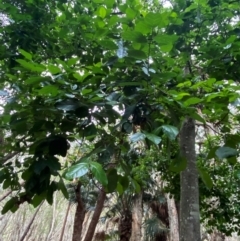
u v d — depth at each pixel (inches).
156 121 76.8
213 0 101.7
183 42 95.7
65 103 64.1
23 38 105.3
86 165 53.4
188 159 95.8
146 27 58.1
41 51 105.8
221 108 69.1
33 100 76.2
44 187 71.9
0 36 111.9
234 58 88.6
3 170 88.3
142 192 293.0
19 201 87.7
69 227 512.7
